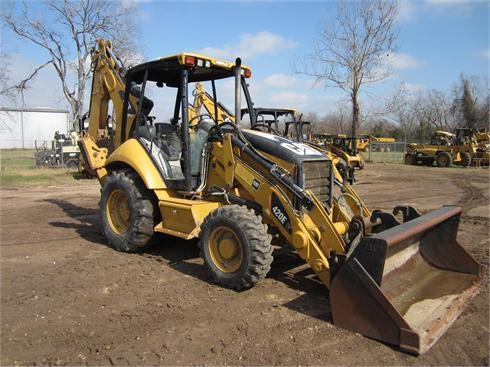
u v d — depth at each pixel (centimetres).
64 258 632
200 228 541
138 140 659
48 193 1356
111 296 489
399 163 3059
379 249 389
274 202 504
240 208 506
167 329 410
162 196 616
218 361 356
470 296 469
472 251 680
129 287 517
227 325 418
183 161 614
